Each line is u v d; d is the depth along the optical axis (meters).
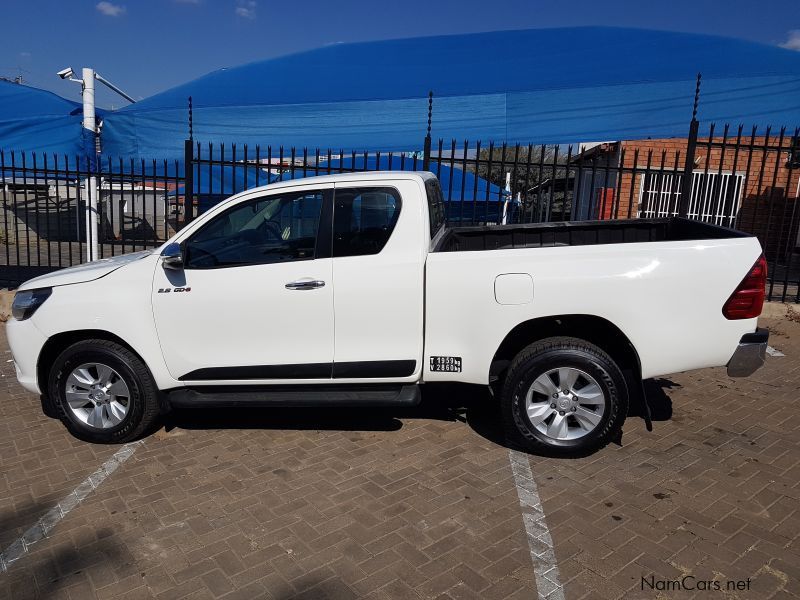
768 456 4.34
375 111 10.08
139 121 10.15
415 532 3.43
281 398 4.38
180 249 4.32
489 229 5.76
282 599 2.90
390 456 4.39
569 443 4.20
